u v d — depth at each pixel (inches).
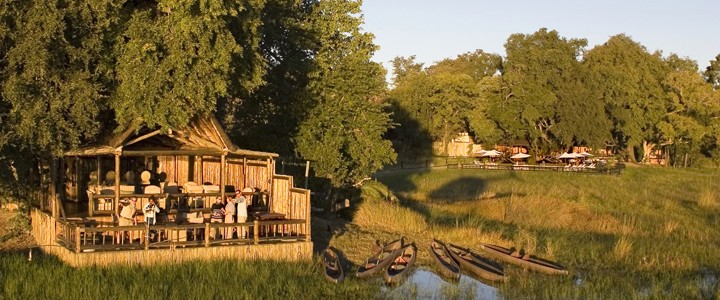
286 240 916.6
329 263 923.4
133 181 1047.0
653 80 3690.9
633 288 883.4
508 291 863.7
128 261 808.9
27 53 783.7
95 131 881.5
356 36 1428.4
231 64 948.6
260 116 1333.7
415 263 1019.9
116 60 879.7
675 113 3676.2
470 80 3718.0
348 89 1318.9
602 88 3538.4
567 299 826.8
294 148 1294.3
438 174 2783.0
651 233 1355.8
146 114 850.1
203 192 988.6
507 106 3548.2
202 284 751.7
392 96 3784.5
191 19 834.2
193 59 862.5
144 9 913.5
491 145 3708.2
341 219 1296.8
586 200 1830.7
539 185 2337.6
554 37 3668.8
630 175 2908.5
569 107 3427.7
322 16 1406.3
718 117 3668.8
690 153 3909.9
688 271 1002.1
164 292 725.9
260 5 964.6
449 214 1551.4
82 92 832.9
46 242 931.3
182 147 996.6
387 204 1405.0
